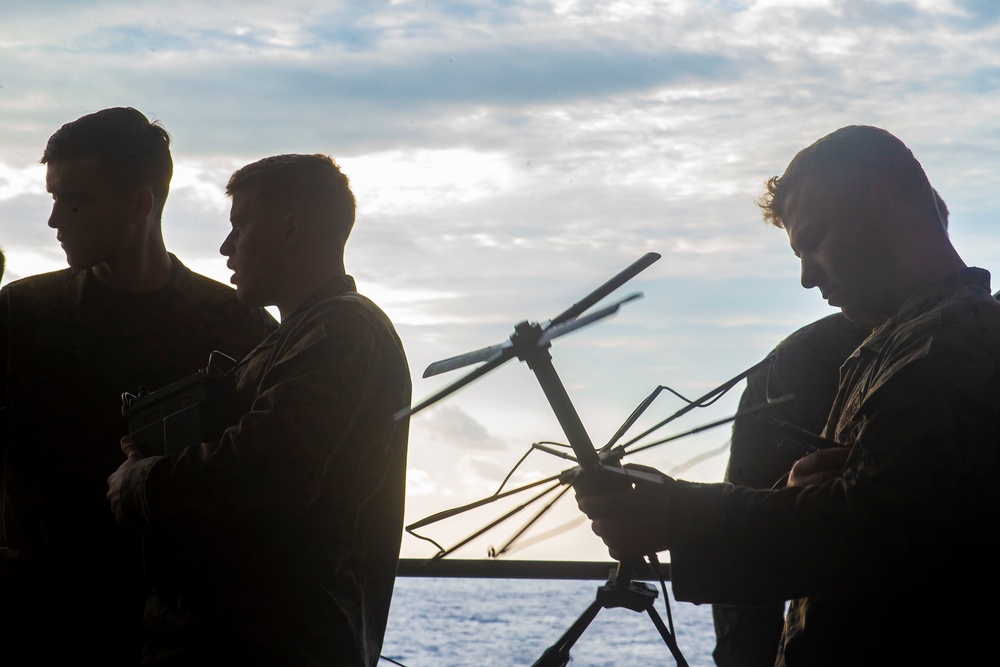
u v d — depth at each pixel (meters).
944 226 1.79
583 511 1.48
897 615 1.46
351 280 2.18
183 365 2.39
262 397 1.89
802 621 1.55
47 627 2.20
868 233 1.61
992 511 1.41
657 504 1.49
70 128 2.32
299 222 2.13
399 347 2.11
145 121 2.39
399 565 2.41
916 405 1.43
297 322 2.04
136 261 2.36
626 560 1.48
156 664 1.87
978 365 1.44
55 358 2.32
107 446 2.29
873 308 1.65
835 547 1.42
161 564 1.90
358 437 1.96
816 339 2.25
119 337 2.36
